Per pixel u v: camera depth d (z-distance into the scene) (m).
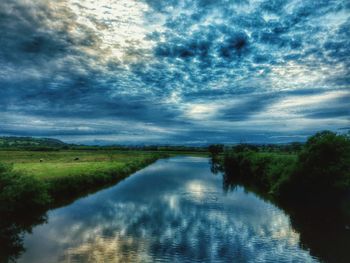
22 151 120.12
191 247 17.45
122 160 74.50
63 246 17.58
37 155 90.19
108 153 119.25
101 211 25.86
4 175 24.31
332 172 26.14
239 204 28.88
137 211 25.86
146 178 50.09
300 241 18.50
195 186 40.84
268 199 31.50
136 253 16.52
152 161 96.88
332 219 23.67
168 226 21.47
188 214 24.89
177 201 30.22
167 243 18.03
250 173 49.97
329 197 26.42
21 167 46.91
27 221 22.77
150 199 31.12
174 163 92.12
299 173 29.30
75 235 19.50
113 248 17.20
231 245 17.81
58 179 32.28
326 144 27.59
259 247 17.55
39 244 17.94
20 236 19.41
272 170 37.28
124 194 34.12
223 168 69.31
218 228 21.08
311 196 28.03
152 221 22.81
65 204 28.56
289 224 22.17
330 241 18.48
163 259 15.72
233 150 68.12
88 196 32.81
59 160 69.50
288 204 28.98
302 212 25.77
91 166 50.78
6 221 22.17
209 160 110.06
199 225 21.77
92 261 15.40
